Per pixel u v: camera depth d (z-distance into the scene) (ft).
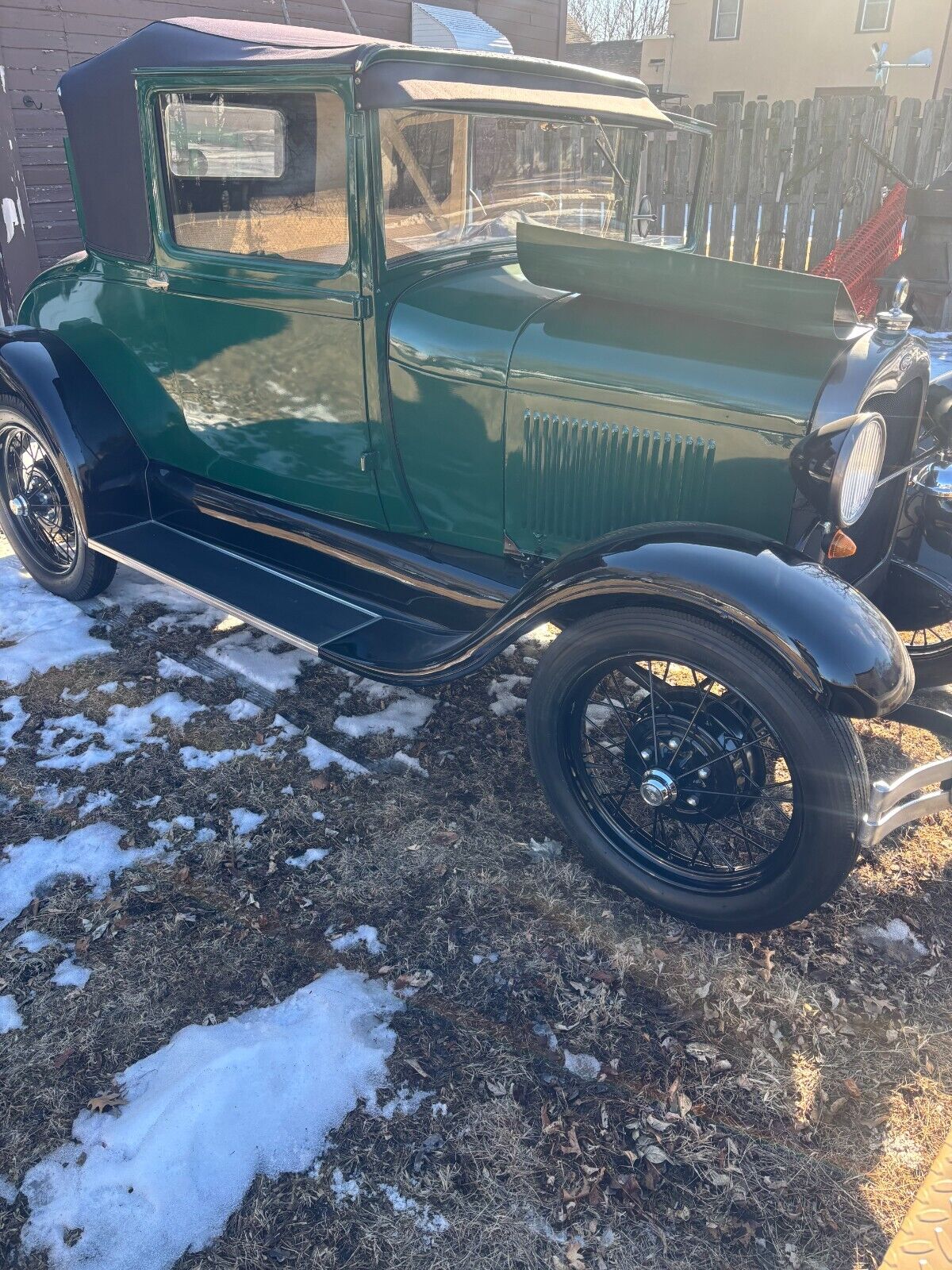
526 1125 6.75
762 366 8.08
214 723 11.12
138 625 13.29
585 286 8.84
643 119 11.41
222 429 11.33
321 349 9.83
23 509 13.47
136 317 11.52
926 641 11.02
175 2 25.70
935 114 30.71
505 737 11.08
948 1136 6.73
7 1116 6.73
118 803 9.82
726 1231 6.14
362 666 9.41
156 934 8.26
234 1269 5.87
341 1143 6.59
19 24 22.53
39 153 23.76
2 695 11.59
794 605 6.91
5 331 12.81
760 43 80.23
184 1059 7.05
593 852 8.71
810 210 32.96
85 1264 5.88
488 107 9.48
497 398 9.18
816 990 7.88
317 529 11.14
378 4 31.01
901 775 7.23
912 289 29.94
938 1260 5.97
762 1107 6.93
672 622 7.38
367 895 8.75
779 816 9.74
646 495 8.85
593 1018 7.58
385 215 9.04
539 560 9.89
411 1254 5.97
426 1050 7.27
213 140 9.59
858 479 7.64
